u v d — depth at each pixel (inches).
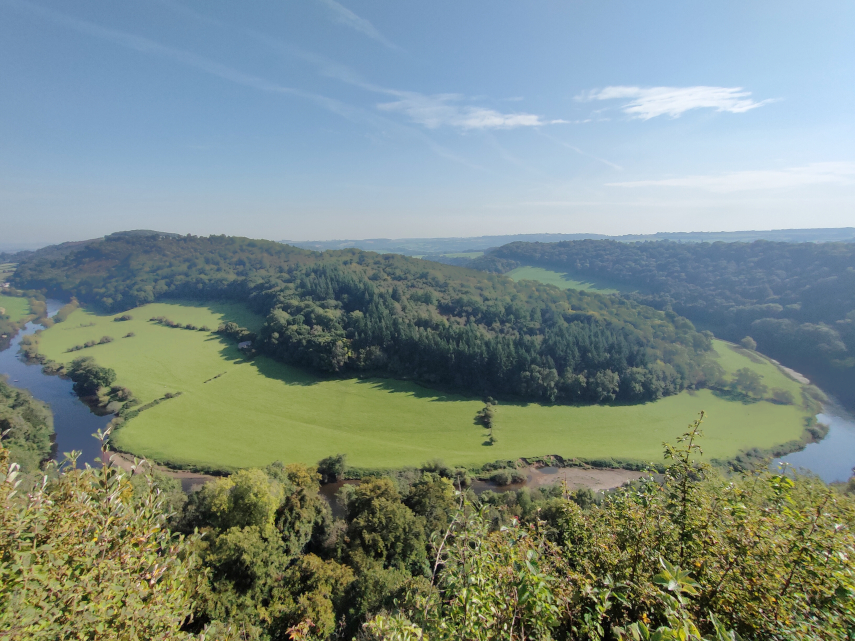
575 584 247.8
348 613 773.3
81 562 202.7
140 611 216.7
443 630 200.7
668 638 144.1
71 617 189.6
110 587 203.6
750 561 233.1
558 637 227.0
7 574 182.9
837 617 192.5
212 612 647.1
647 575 245.3
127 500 249.1
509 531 249.3
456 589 209.9
